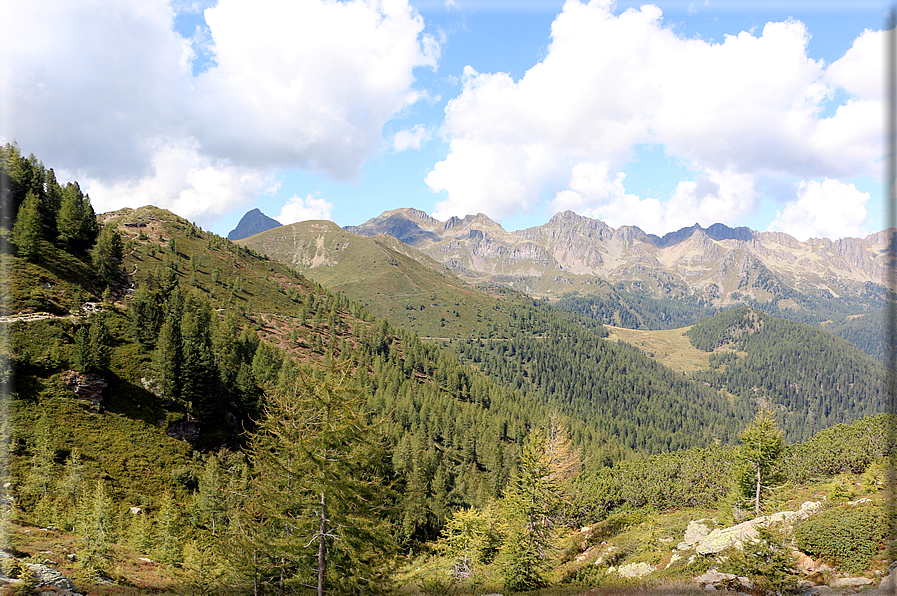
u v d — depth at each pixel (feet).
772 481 164.04
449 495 347.97
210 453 277.64
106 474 215.92
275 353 472.03
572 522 207.82
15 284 299.79
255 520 111.45
